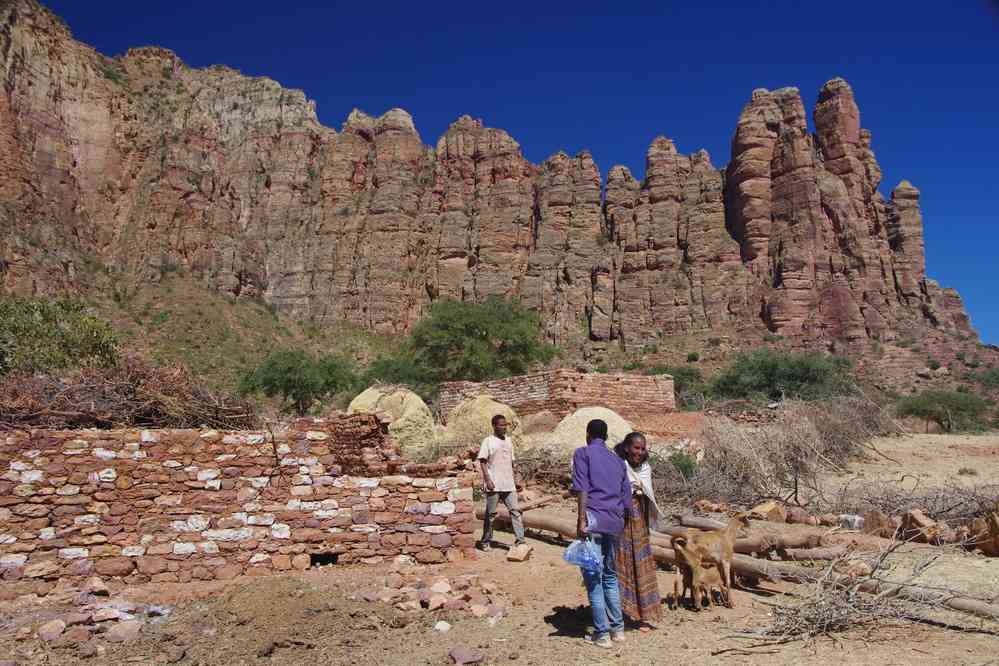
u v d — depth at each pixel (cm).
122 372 897
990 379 8125
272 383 5103
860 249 10344
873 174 11112
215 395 941
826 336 9769
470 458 939
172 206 10869
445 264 11662
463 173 12456
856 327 9656
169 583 718
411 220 12025
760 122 11144
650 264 11344
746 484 1445
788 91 11256
